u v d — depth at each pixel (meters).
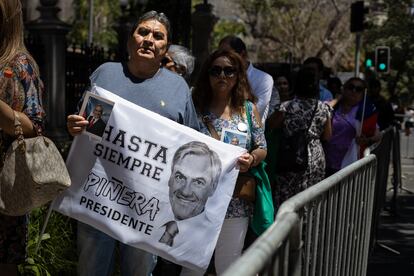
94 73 4.18
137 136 4.02
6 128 3.46
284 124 6.26
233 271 1.93
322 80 10.49
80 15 44.38
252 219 4.78
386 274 7.07
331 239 4.14
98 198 4.02
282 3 40.34
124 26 15.41
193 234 4.11
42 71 12.54
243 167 4.18
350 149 7.86
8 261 3.59
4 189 3.46
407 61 44.69
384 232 9.35
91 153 4.01
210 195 4.12
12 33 3.54
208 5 16.89
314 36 41.72
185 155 4.07
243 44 6.01
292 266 2.95
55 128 12.40
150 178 4.04
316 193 3.41
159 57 4.09
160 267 5.73
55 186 3.48
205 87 4.75
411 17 44.38
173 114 4.12
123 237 4.03
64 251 5.29
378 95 12.33
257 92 5.88
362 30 20.28
